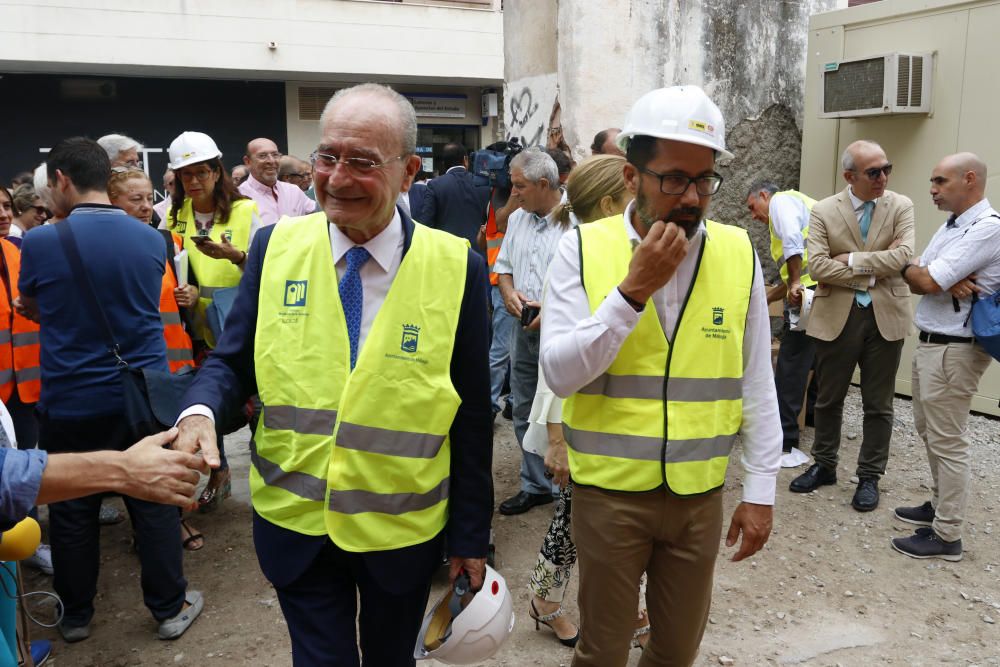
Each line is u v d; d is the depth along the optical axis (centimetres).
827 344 478
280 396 200
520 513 462
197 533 439
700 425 215
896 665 325
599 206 289
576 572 404
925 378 414
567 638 336
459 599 213
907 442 580
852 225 464
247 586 393
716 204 680
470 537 214
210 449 182
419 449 203
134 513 337
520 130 699
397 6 1616
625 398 215
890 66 607
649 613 234
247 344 210
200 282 448
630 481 214
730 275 218
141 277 336
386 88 198
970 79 596
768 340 229
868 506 468
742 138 680
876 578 395
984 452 557
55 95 1574
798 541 433
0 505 153
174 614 348
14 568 200
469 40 1672
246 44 1534
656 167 198
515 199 456
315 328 199
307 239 206
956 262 393
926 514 451
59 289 322
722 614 362
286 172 759
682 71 634
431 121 1833
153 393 322
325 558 205
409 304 201
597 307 213
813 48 683
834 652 333
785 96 696
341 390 198
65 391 326
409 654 220
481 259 215
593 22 590
